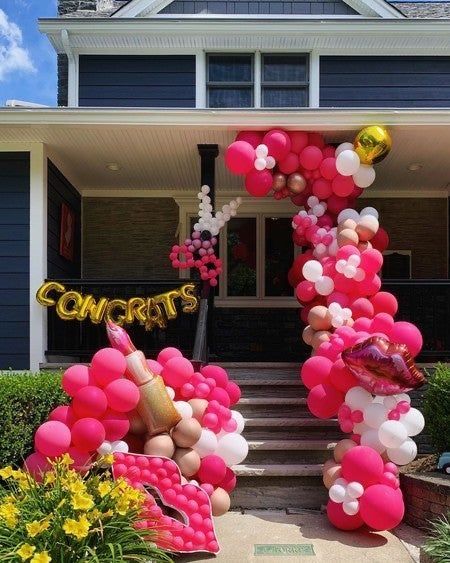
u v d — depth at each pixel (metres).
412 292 7.04
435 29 8.04
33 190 6.12
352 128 5.67
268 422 5.23
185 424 3.94
